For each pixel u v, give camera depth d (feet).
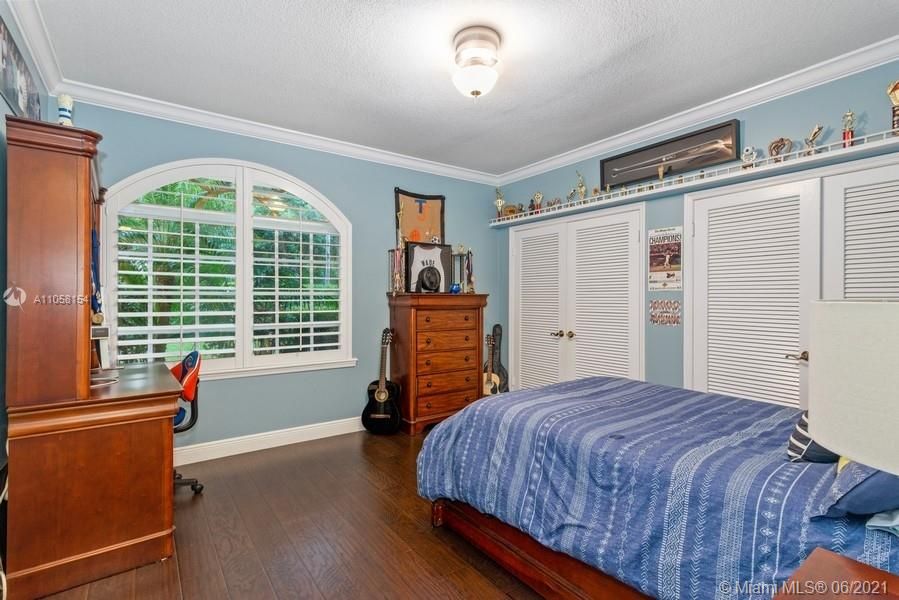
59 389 5.61
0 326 5.85
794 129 8.54
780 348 8.77
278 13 6.36
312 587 5.73
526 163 14.03
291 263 11.42
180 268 9.91
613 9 6.24
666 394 7.46
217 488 8.72
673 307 10.61
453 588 5.74
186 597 5.52
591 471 4.98
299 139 11.41
